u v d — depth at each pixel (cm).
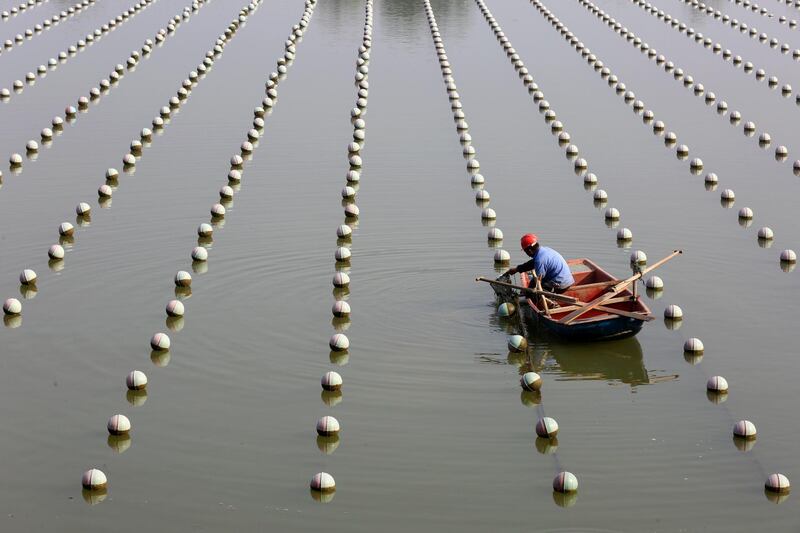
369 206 2622
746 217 2511
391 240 2389
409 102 3578
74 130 3312
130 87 3791
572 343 1905
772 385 1742
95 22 4834
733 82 3847
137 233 2464
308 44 4419
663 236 2402
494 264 2247
